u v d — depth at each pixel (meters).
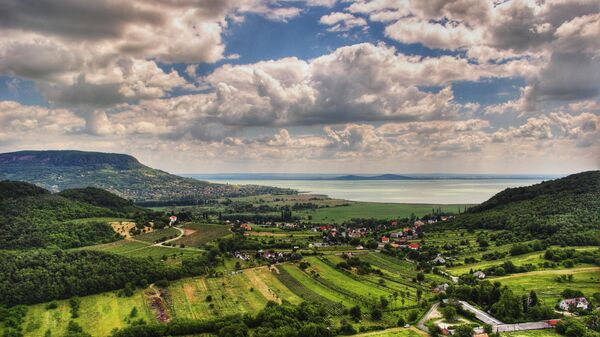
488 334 157.75
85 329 175.75
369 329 170.62
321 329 165.38
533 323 167.75
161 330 169.50
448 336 158.75
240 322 173.00
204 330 171.25
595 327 160.50
